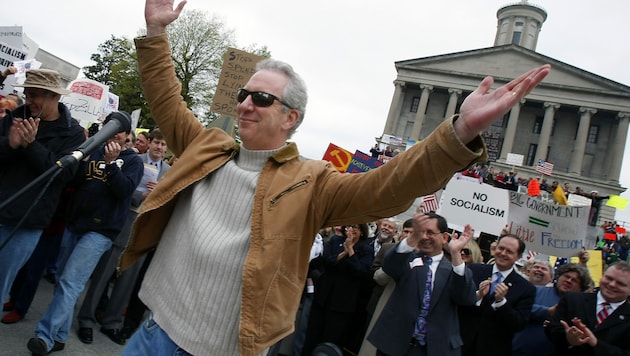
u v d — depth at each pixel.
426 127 48.91
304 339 5.44
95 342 4.27
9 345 3.56
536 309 4.48
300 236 1.60
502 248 4.34
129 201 4.04
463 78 46.44
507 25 58.47
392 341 3.74
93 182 3.81
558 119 46.88
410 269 3.93
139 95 35.41
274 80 1.75
